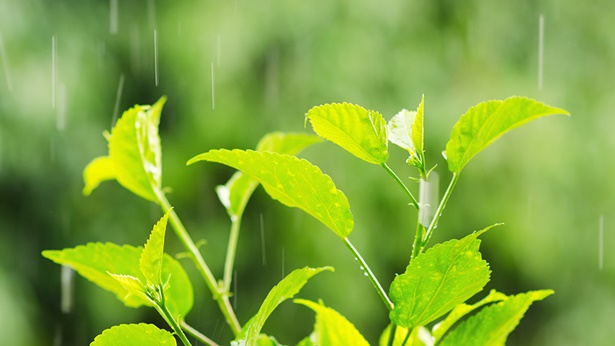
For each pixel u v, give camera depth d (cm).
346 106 93
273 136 134
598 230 589
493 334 101
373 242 561
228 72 577
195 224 596
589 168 590
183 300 114
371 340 583
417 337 109
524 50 609
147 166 125
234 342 88
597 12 623
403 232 561
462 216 577
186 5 589
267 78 578
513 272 604
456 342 102
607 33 619
